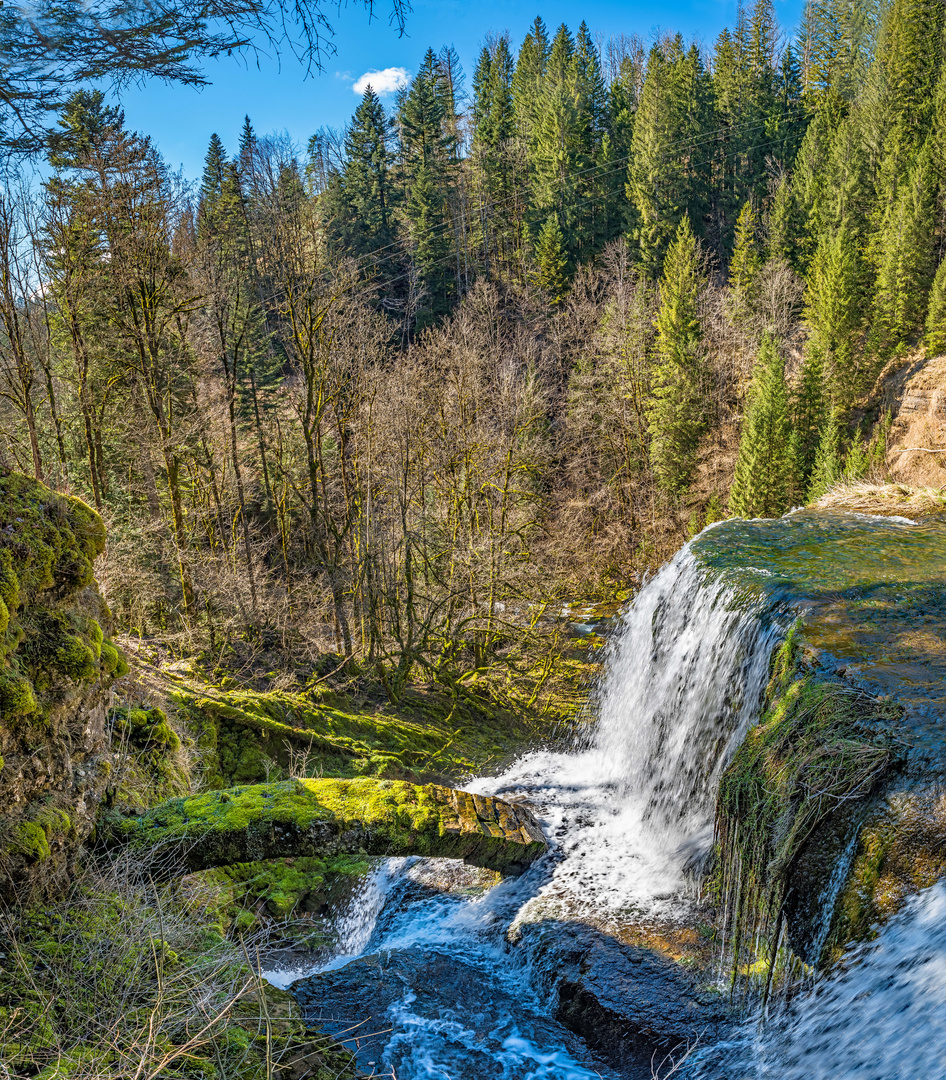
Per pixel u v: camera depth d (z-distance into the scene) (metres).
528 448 28.66
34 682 5.71
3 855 5.12
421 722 21.17
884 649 6.32
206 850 6.93
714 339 43.22
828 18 74.00
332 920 9.34
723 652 8.15
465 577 25.28
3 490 6.02
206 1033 4.86
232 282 25.39
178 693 14.36
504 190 66.56
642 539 36.16
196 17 5.04
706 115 64.69
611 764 11.28
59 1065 4.10
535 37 88.00
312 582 23.91
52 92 5.34
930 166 48.19
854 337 46.62
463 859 8.12
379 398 24.61
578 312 44.44
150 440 20.98
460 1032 6.52
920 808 4.59
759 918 5.61
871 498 12.05
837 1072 4.14
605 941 6.98
